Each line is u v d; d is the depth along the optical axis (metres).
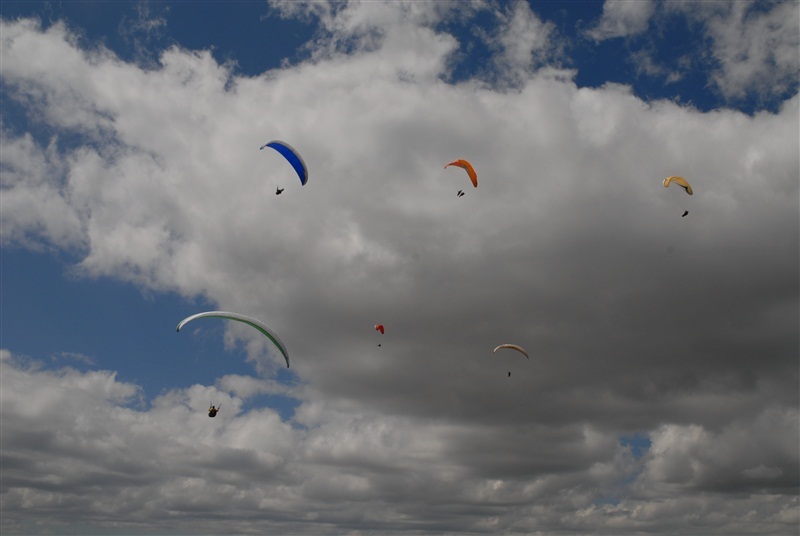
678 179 72.88
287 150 66.94
